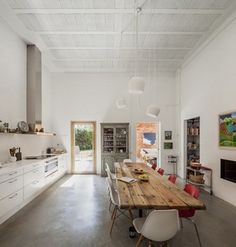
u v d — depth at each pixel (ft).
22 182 11.78
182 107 21.97
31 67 16.38
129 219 10.51
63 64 21.34
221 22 13.51
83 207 12.23
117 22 13.46
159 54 18.95
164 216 5.99
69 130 23.18
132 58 19.88
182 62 21.02
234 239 8.68
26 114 16.14
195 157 20.35
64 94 23.36
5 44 13.23
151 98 23.67
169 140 23.53
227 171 12.92
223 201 13.55
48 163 16.31
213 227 9.77
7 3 11.38
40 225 9.82
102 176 21.45
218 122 14.33
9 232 9.15
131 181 9.76
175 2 11.45
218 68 14.53
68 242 8.30
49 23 13.47
